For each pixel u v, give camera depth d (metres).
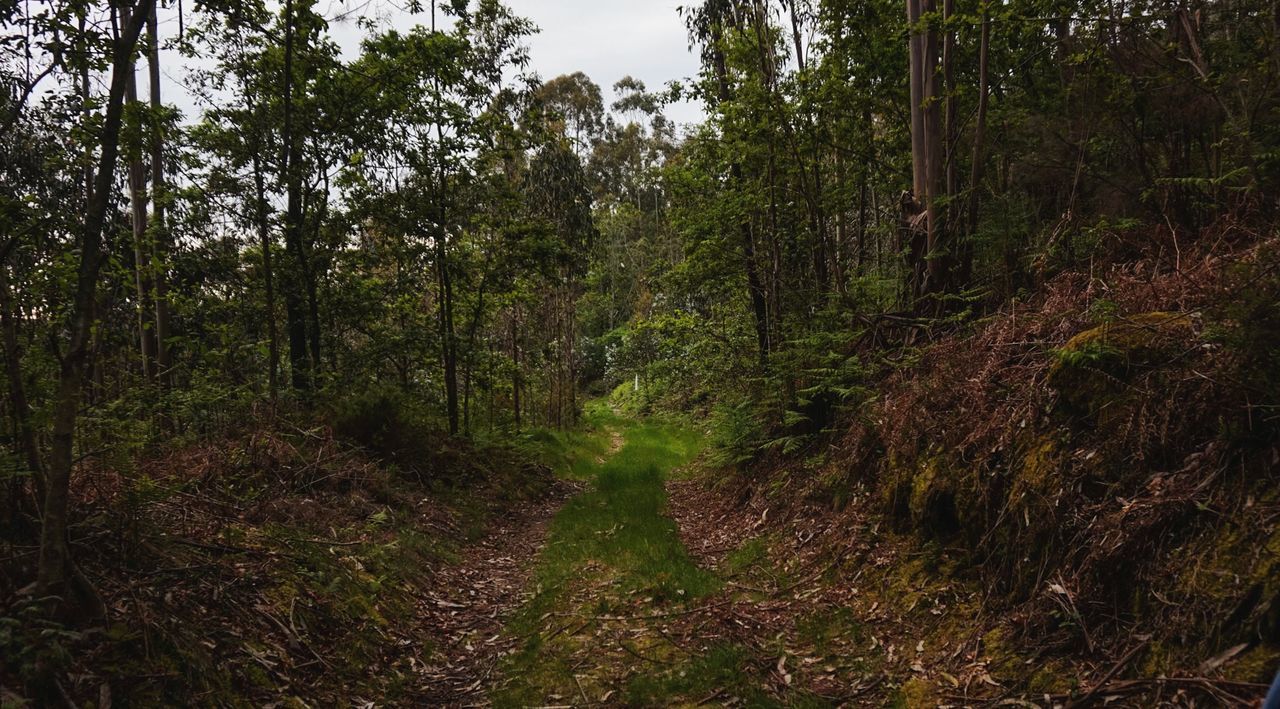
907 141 11.66
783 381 9.58
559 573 6.74
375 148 12.19
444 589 6.43
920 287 8.37
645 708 3.80
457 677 4.55
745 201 11.89
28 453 3.34
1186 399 3.62
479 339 17.44
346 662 4.29
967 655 3.78
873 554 5.46
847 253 14.33
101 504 4.07
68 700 2.68
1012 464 4.42
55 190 5.36
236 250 11.93
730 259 12.95
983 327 6.88
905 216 8.80
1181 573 3.10
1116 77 6.96
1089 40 7.29
